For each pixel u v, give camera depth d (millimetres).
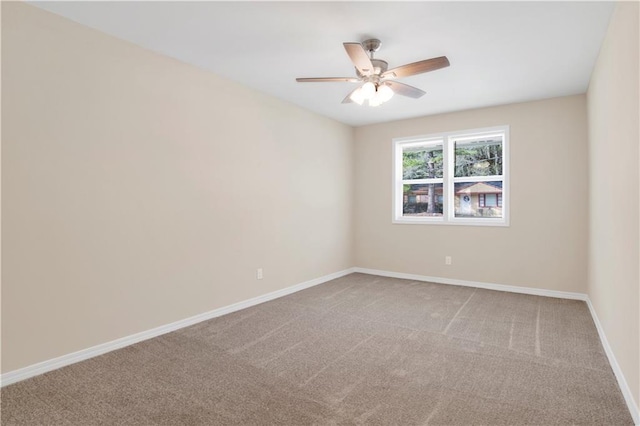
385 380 2318
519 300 4184
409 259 5387
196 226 3391
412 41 2814
